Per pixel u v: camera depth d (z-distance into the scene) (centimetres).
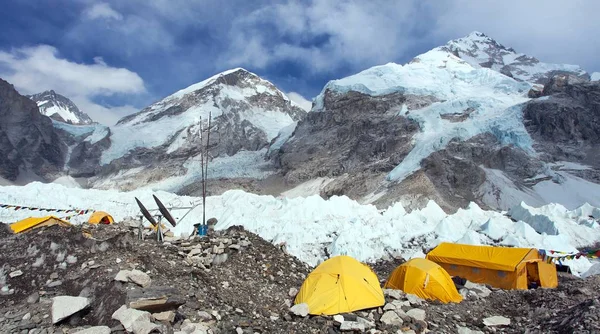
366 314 1270
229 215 3192
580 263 2930
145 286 1016
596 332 1027
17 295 1030
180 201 4541
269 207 3778
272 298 1334
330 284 1317
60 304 913
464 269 2284
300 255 2711
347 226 3156
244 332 1018
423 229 3475
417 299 1520
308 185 16638
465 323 1352
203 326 957
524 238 3166
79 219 2914
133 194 4762
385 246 2962
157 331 844
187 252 1465
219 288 1255
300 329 1110
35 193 3875
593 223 4488
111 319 877
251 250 1653
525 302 1661
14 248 1191
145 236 1627
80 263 1145
